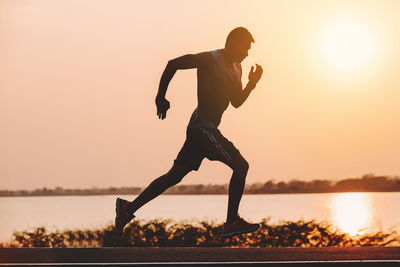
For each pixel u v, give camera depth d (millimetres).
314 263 3967
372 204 56188
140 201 4551
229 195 4418
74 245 9953
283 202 67000
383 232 9234
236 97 4434
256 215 32000
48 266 3984
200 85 4332
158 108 4281
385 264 3986
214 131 4305
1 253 4758
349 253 4664
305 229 9312
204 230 9555
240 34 4328
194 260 4324
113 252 4922
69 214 39031
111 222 10156
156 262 4172
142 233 9648
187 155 4449
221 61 4316
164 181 4516
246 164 4395
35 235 10211
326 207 48344
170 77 4238
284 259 4320
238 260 4312
